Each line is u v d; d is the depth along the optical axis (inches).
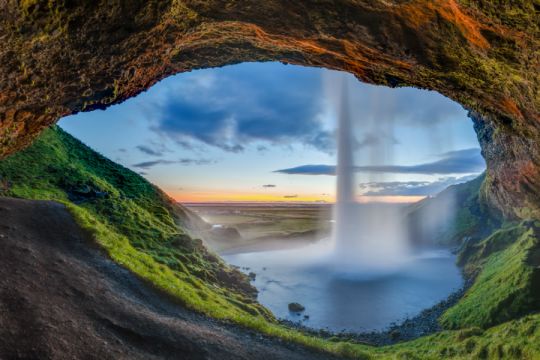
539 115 665.0
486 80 644.7
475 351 832.9
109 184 1720.0
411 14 515.8
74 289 573.0
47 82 543.8
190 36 651.5
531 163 1341.0
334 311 1485.0
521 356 720.3
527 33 452.1
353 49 674.8
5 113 570.9
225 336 559.2
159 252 1234.6
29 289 523.8
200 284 1070.4
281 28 612.1
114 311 538.3
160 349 464.1
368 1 499.2
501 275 1368.1
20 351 373.4
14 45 429.1
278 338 599.8
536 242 1405.0
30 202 977.5
